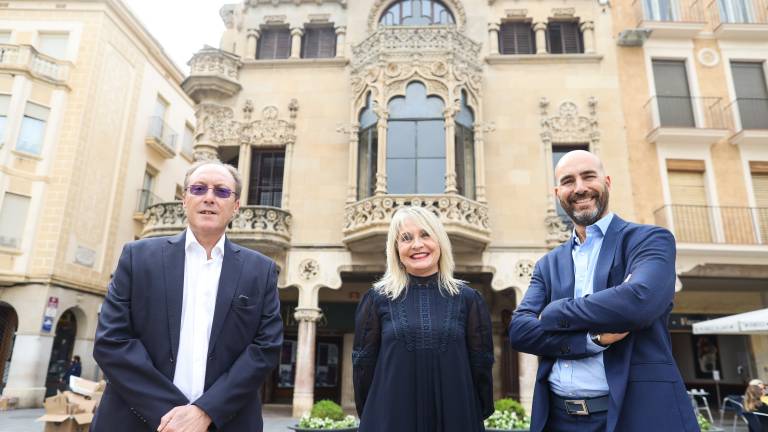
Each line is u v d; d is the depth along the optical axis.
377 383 2.83
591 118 13.71
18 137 17.14
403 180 12.66
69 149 17.80
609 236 2.64
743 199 13.48
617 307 2.15
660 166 13.59
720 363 16.48
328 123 14.00
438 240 3.08
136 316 2.69
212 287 2.89
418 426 2.69
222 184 2.98
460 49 13.64
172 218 13.13
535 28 14.71
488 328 3.01
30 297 16.41
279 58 15.09
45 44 19.08
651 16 14.78
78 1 19.27
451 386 2.74
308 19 15.01
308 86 14.33
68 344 18.45
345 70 14.38
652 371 2.20
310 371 12.48
